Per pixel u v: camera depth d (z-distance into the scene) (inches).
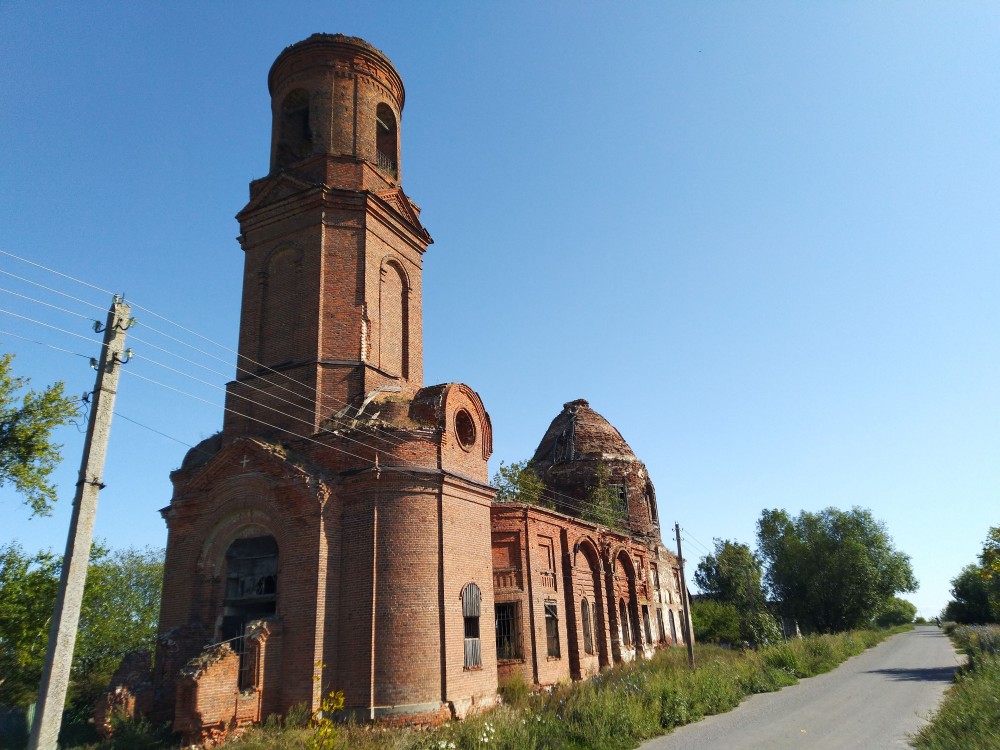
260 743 650.8
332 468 884.6
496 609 1087.6
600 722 662.5
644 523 1779.0
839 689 1030.4
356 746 604.1
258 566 866.1
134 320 498.0
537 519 1170.0
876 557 2952.8
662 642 1648.6
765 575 2906.0
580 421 1908.2
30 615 1085.1
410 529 847.7
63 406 1043.3
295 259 1034.1
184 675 686.5
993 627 2059.5
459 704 816.9
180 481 962.7
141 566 2001.7
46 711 403.5
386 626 802.8
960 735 573.9
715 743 640.4
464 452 965.2
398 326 1083.9
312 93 1125.7
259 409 979.3
